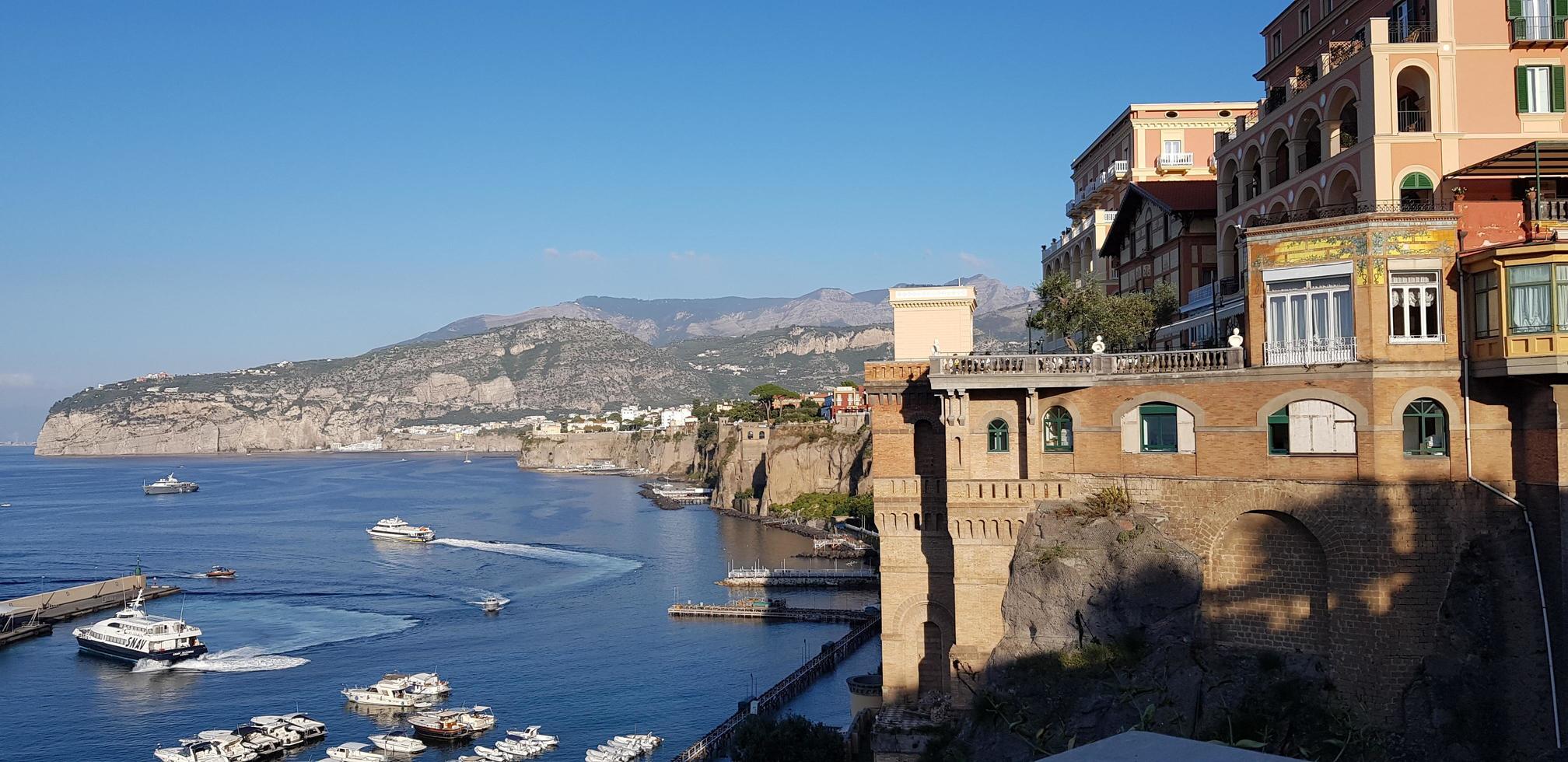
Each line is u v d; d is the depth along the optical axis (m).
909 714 66.00
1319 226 55.28
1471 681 51.84
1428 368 53.16
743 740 79.94
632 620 155.38
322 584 190.00
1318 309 55.78
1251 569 57.72
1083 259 113.31
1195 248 84.31
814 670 119.75
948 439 65.81
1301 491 55.25
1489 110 59.59
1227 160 80.44
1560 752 50.34
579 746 104.38
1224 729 54.47
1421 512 52.91
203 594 181.88
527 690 122.19
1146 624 58.12
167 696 122.38
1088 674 57.78
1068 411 63.66
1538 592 51.59
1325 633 55.00
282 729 106.75
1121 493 61.38
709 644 139.50
